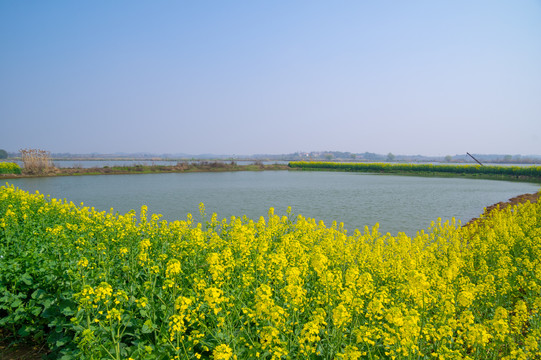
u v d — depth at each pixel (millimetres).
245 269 6691
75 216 11852
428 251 9711
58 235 7781
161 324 5125
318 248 7191
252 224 10242
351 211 23531
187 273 6754
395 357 4500
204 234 8664
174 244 7832
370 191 37469
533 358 4723
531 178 59531
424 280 5324
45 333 5988
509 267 8242
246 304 5535
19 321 6102
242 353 4484
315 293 6109
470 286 6254
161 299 5383
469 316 5078
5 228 9273
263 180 53375
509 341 4906
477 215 22312
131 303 5453
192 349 4625
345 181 53219
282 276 6012
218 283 5523
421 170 80125
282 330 4664
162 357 4426
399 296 6078
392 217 21391
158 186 40656
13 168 51031
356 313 5211
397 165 86500
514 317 5652
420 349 4801
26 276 6387
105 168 64438
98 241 8734
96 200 27750
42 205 13359
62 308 5469
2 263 6641
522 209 16031
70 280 5938
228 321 4746
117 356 4250
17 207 12445
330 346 4555
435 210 24312
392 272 7188
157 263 6941
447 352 4590
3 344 6004
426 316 5609
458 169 73625
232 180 52312
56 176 54375
